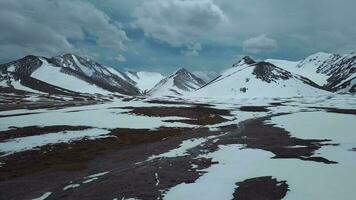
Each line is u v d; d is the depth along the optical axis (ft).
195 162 124.16
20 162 132.05
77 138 179.93
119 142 174.50
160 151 151.94
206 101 574.15
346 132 182.09
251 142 165.27
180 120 269.64
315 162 115.03
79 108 370.32
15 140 172.96
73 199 87.86
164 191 90.53
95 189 95.35
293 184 90.79
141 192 90.38
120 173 112.98
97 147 160.76
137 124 238.89
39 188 99.66
